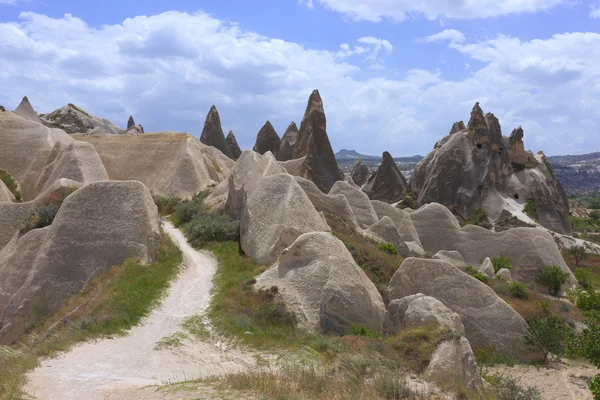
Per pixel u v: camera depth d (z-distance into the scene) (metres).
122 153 55.31
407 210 50.72
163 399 12.15
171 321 20.62
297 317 21.11
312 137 58.62
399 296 24.84
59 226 27.03
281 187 30.88
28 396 12.39
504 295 32.62
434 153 71.94
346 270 22.05
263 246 28.52
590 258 55.69
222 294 23.28
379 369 14.99
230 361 16.98
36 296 25.09
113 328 19.30
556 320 23.62
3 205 32.53
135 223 27.44
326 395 12.73
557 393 18.98
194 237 33.44
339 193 44.22
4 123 50.53
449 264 25.28
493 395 15.59
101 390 13.43
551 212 63.59
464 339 17.09
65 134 53.03
